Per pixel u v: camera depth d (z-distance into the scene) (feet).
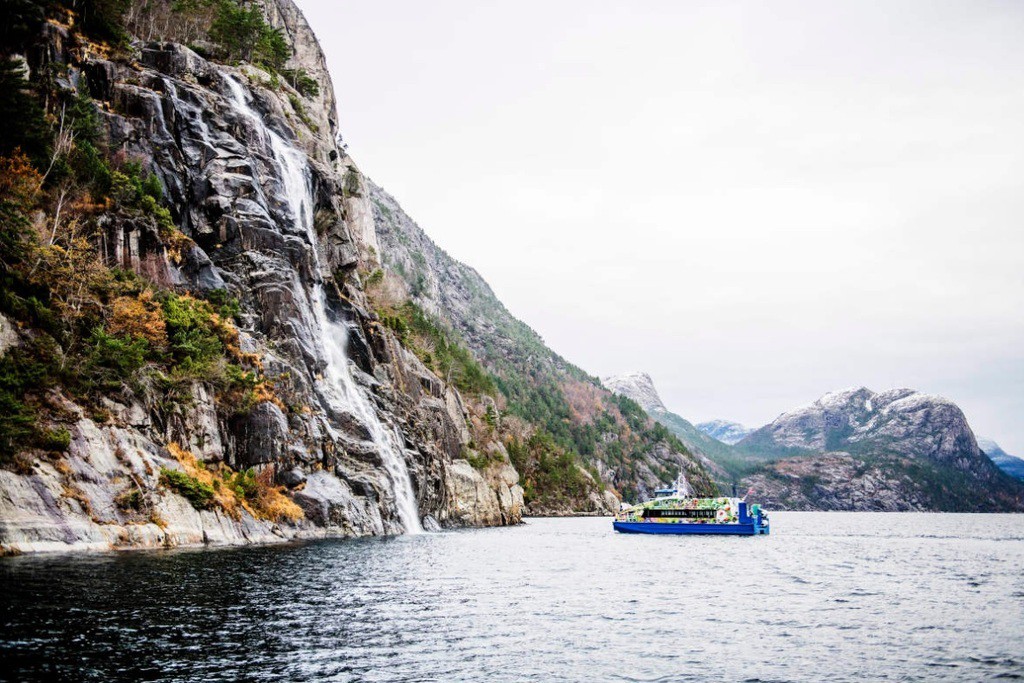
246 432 240.12
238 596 124.06
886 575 220.43
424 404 414.82
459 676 86.28
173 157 287.69
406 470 331.57
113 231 236.02
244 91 358.23
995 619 138.41
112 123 271.08
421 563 196.13
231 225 293.23
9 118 214.48
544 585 168.66
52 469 166.71
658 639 111.65
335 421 294.05
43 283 195.93
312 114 468.75
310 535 242.58
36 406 173.37
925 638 118.73
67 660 81.25
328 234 375.25
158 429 211.20
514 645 102.94
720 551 304.50
